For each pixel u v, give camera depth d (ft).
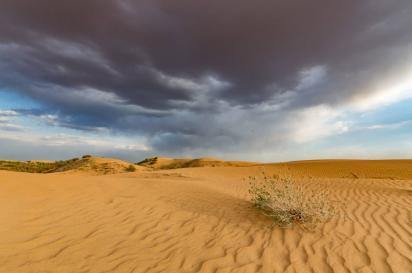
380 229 21.44
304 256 17.35
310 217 23.67
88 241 19.02
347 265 16.17
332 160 123.95
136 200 28.25
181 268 15.98
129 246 18.57
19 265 15.67
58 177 34.32
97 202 26.63
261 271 15.69
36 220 21.59
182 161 159.84
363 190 38.47
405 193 35.32
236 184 48.16
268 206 25.46
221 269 15.89
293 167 100.42
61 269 15.57
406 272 15.33
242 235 20.67
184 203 28.53
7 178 29.78
